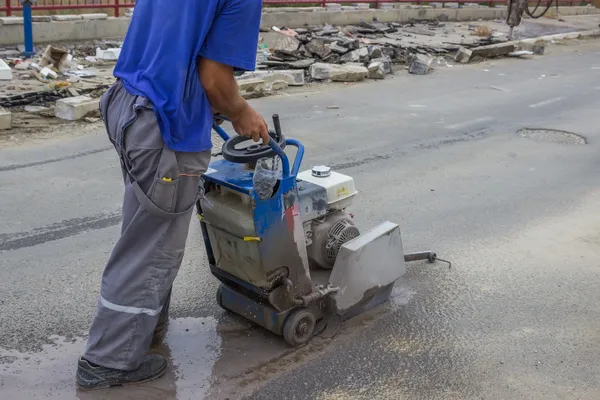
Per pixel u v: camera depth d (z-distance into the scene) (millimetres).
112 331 2916
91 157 6559
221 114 2949
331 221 3566
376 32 16531
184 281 4125
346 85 11023
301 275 3236
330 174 3648
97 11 14195
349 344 3469
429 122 8578
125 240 2834
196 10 2543
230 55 2584
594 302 4035
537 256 4656
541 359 3422
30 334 3500
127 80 2723
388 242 3584
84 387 3000
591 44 18391
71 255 4434
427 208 5520
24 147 6797
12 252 4426
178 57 2584
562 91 10992
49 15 12891
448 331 3648
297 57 12039
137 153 2656
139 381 3059
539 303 4000
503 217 5367
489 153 7234
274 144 2895
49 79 9461
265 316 3355
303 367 3264
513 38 17734
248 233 3012
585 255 4699
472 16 21484
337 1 17484
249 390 3080
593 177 6484
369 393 3100
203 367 3230
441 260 4395
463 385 3186
